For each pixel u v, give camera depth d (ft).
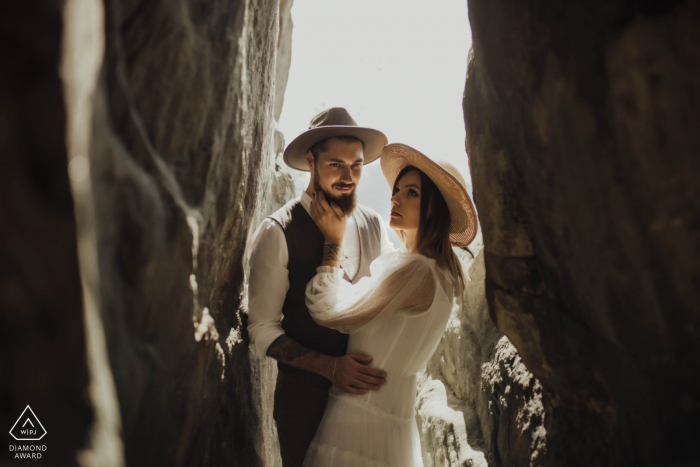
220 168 5.10
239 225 6.31
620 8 2.75
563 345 4.40
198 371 4.70
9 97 1.90
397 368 6.38
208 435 5.42
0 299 1.94
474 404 8.43
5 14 1.89
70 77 2.03
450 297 6.55
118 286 2.98
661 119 2.67
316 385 6.90
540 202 4.04
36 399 2.01
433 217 6.58
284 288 6.95
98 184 2.58
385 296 6.09
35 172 1.96
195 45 4.13
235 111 5.37
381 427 6.21
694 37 2.46
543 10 3.34
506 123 4.32
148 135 3.68
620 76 2.81
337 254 6.81
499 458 6.84
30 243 1.98
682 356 2.91
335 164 6.84
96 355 2.26
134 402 3.27
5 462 1.98
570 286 4.05
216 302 5.90
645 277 3.03
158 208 3.62
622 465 3.89
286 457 6.97
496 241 5.01
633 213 2.97
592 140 3.13
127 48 3.29
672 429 3.08
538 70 3.50
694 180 2.60
